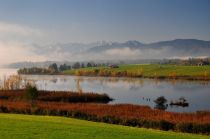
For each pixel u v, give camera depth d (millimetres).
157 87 172750
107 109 66625
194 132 50562
